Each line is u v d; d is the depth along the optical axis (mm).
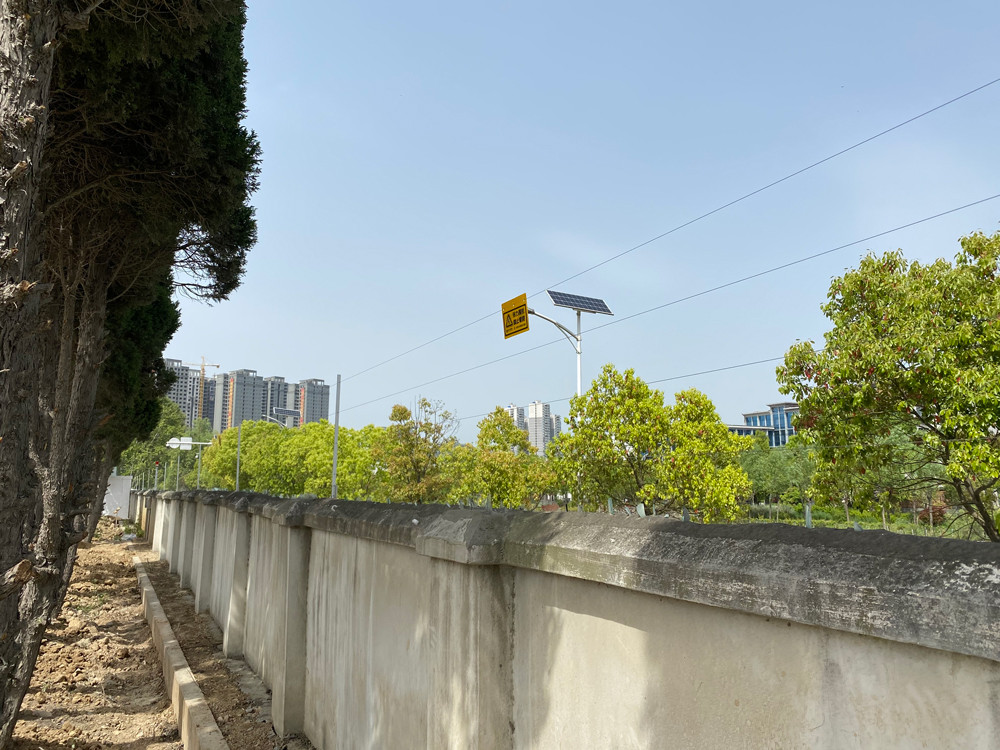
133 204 7277
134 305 9852
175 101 6414
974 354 7941
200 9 5789
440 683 3141
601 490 16797
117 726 6145
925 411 8453
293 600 5895
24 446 3629
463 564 2930
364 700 4367
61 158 6707
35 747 5086
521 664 2729
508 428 24047
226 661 8188
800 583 1491
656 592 1904
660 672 1995
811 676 1546
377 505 4555
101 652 8750
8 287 3303
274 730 5863
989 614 1148
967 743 1233
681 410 16359
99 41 5508
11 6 3496
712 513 15680
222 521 10695
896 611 1297
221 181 7242
